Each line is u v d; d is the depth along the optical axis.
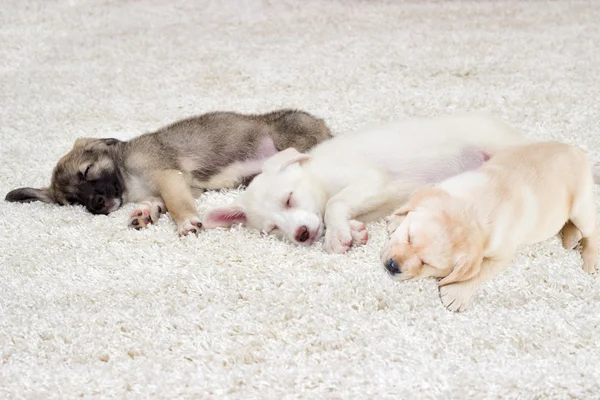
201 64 2.62
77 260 1.96
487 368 1.73
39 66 2.65
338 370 1.73
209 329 1.81
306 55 2.63
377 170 2.02
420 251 1.78
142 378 1.73
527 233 1.83
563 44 2.62
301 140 2.22
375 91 2.44
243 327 1.81
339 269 1.90
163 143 2.19
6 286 1.91
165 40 2.76
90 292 1.89
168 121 2.38
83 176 2.14
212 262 1.94
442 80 2.47
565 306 1.83
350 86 2.47
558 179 1.86
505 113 2.31
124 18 2.91
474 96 2.38
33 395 1.71
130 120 2.39
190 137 2.20
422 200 1.82
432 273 1.79
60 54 2.71
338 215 1.96
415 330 1.79
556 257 1.92
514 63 2.53
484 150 2.02
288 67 2.58
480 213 1.80
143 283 1.90
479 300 1.84
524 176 1.85
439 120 2.07
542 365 1.73
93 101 2.47
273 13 2.89
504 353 1.75
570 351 1.75
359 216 2.01
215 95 2.47
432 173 2.03
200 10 2.94
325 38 2.72
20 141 2.33
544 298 1.84
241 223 2.03
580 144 2.18
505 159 1.89
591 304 1.83
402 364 1.74
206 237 2.00
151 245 1.99
